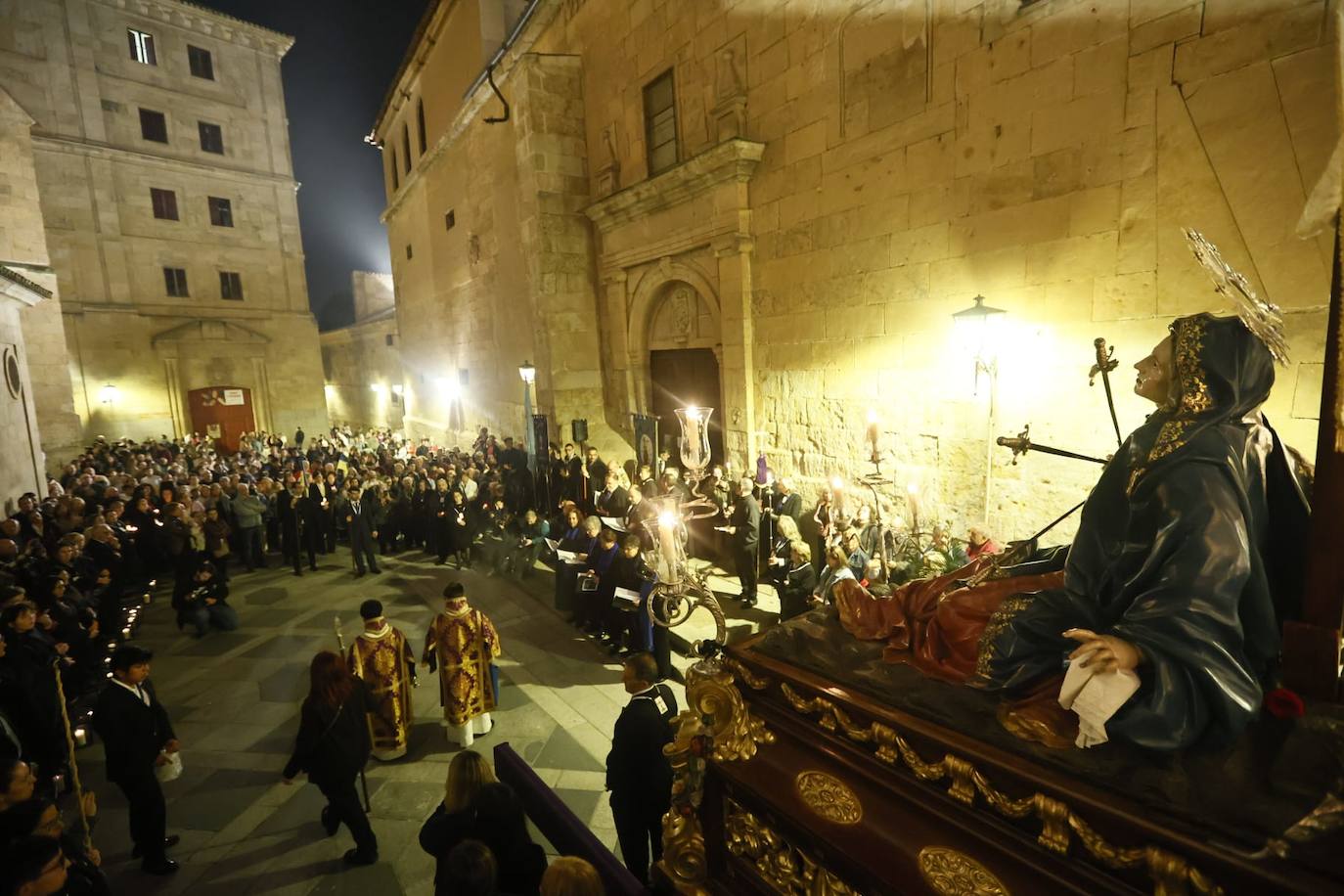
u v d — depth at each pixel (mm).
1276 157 4445
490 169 15477
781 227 8469
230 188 26703
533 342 14117
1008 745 1496
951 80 6336
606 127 11820
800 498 8141
